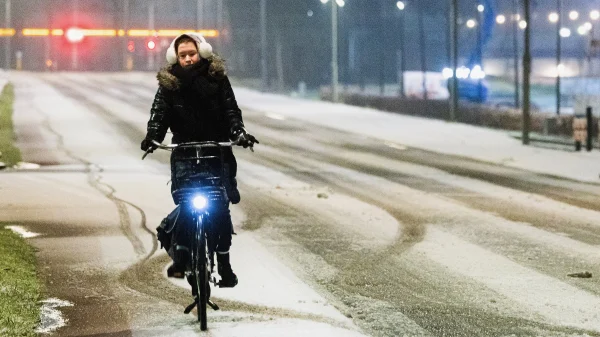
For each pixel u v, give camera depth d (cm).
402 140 6975
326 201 3572
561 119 7531
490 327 1691
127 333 1605
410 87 13738
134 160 5244
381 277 2144
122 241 2586
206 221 1627
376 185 4156
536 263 2328
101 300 1872
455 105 8769
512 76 15850
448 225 2969
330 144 6650
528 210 3338
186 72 1587
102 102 11144
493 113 8781
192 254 1617
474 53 12281
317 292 1970
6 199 3453
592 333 1658
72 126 7862
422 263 2320
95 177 4288
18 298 1817
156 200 3488
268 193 3809
